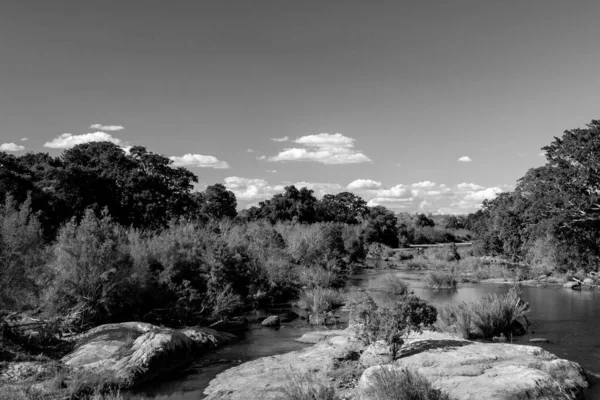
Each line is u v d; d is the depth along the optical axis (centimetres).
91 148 5428
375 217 9012
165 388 1334
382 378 1030
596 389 1186
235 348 1788
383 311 1369
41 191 4119
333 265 3966
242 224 5438
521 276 3947
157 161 5978
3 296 1494
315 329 2136
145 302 2192
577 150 3378
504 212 5738
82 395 1206
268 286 3053
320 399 1023
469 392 1032
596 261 3597
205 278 2503
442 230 11475
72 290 1820
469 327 1844
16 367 1326
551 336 1844
